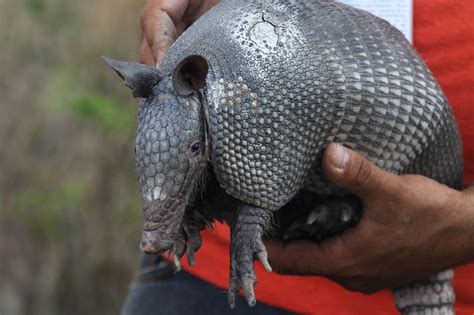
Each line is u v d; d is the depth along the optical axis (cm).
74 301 295
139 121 111
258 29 113
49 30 303
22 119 295
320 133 114
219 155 112
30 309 294
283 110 112
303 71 113
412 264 123
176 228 111
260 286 136
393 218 119
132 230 292
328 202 120
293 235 122
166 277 142
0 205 290
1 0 306
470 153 132
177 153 110
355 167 115
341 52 115
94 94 284
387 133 117
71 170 292
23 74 299
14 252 292
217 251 137
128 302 147
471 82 131
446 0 130
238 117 111
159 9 126
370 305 135
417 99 117
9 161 292
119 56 300
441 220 121
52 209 288
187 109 110
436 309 128
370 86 115
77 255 293
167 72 112
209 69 112
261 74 112
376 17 119
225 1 116
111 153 292
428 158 121
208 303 140
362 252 121
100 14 303
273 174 113
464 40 130
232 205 115
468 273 134
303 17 115
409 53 118
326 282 135
